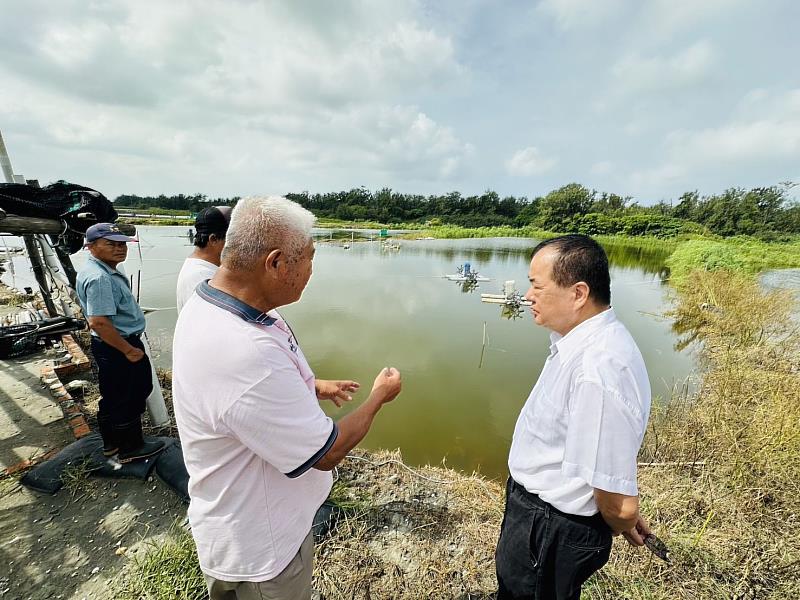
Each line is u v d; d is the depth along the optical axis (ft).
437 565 6.88
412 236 129.49
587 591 6.31
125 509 7.55
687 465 10.16
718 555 7.07
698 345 26.13
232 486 3.43
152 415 10.39
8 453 9.01
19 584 6.06
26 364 13.44
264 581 3.68
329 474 4.55
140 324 8.55
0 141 11.29
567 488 4.06
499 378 20.16
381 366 21.27
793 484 8.34
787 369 17.25
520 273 58.44
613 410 3.52
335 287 42.52
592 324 4.00
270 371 3.09
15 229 8.98
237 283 3.32
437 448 13.84
